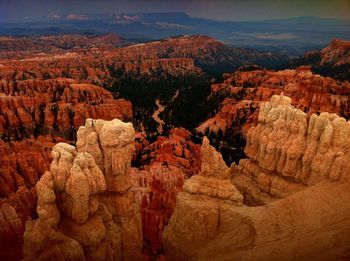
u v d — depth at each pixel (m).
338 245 23.23
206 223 27.00
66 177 23.81
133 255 27.58
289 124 33.97
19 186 40.69
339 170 28.89
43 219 22.34
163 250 31.08
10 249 29.27
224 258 24.62
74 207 23.45
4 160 44.53
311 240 24.02
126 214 27.47
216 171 28.66
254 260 23.47
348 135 29.89
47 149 53.84
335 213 25.81
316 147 31.25
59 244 22.25
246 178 37.28
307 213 26.27
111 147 26.33
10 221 30.50
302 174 32.00
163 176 39.75
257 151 37.00
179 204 28.14
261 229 25.47
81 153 24.34
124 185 27.12
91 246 23.72
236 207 27.56
